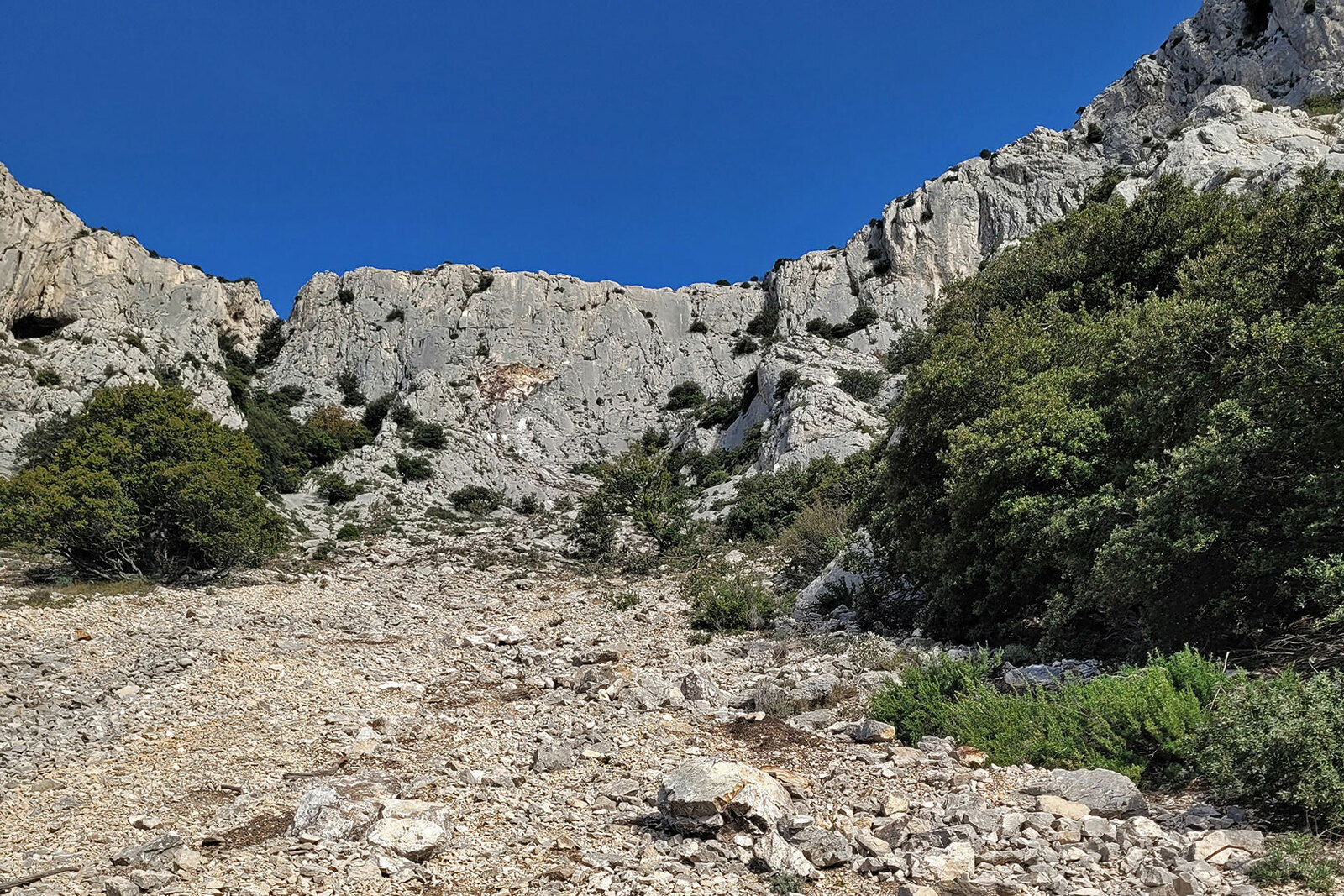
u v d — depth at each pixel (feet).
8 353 165.37
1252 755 17.60
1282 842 15.74
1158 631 30.99
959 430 43.52
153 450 81.15
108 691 36.09
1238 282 36.50
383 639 52.54
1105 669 32.01
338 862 16.97
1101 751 22.30
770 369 195.83
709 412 228.84
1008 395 44.19
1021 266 73.92
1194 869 14.83
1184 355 34.24
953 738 25.54
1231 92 149.38
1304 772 16.72
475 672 41.98
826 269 277.44
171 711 32.48
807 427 152.97
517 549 124.26
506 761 25.62
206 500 76.74
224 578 81.20
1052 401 41.01
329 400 262.26
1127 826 17.37
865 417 157.38
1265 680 20.33
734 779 19.02
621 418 257.75
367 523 148.97
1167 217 62.69
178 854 17.22
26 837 19.35
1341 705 18.03
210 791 23.06
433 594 83.10
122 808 21.62
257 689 36.22
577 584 89.71
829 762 24.35
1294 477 27.84
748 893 15.48
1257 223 47.96
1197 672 23.76
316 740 28.73
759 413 196.34
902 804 19.70
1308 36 187.62
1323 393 26.94
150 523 79.20
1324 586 24.41
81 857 17.89
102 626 52.80
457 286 293.64
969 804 19.27
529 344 277.23
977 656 32.73
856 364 204.44
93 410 81.66
